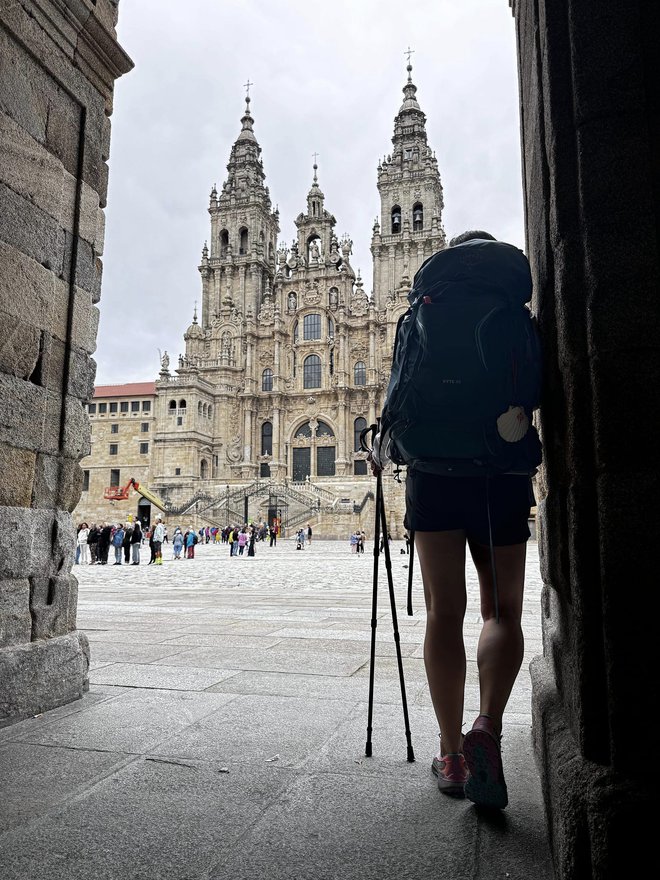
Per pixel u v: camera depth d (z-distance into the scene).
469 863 2.43
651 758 1.87
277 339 74.62
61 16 5.34
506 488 2.99
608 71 2.18
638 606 1.92
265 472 73.81
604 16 2.21
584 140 2.18
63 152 5.52
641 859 1.74
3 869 2.38
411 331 3.05
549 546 2.82
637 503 1.95
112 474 74.56
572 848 1.91
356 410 72.19
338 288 75.44
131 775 3.31
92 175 5.86
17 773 3.35
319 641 7.31
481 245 3.06
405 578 19.94
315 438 72.94
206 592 14.84
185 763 3.48
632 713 1.89
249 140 84.75
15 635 4.57
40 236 5.18
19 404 4.84
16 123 4.97
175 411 70.50
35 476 4.97
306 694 4.91
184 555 35.94
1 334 4.73
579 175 2.18
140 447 74.25
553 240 2.37
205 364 76.31
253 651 6.67
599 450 2.02
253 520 62.19
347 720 4.25
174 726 4.14
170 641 7.32
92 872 2.37
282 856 2.48
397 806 2.94
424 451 2.94
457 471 2.94
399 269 75.94
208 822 2.78
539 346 2.88
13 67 4.94
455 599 3.09
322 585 17.25
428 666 3.17
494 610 3.27
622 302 2.05
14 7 4.90
